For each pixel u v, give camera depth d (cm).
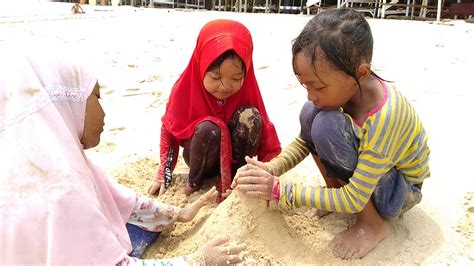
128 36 957
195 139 280
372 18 1488
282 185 233
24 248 181
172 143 310
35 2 2402
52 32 999
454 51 724
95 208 192
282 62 644
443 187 291
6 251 180
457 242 242
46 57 200
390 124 212
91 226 189
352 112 224
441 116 408
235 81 268
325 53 201
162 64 655
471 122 393
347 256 233
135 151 363
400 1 1622
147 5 2627
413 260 230
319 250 237
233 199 237
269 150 301
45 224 182
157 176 305
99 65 643
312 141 249
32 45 219
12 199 181
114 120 426
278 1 2161
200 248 219
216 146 281
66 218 184
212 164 292
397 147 223
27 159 183
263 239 232
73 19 1391
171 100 300
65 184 185
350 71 204
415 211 268
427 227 253
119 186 251
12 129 183
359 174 221
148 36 958
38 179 183
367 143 217
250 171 236
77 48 780
